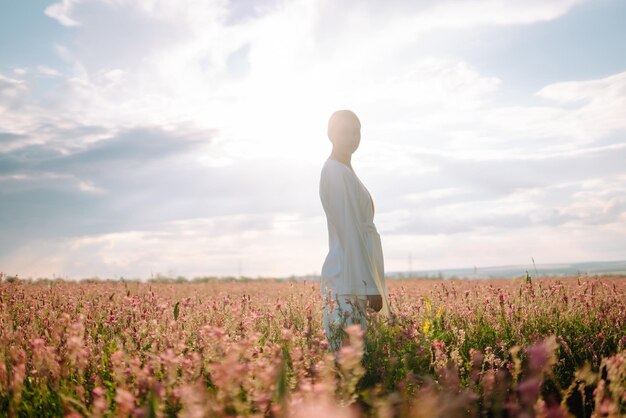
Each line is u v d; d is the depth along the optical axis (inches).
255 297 270.8
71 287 302.8
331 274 173.5
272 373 99.9
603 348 176.9
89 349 133.9
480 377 131.8
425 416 97.7
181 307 204.5
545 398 134.9
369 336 151.0
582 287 258.7
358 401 115.9
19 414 110.7
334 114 185.6
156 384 95.3
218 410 90.2
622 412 97.0
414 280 488.4
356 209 174.7
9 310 203.2
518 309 219.6
